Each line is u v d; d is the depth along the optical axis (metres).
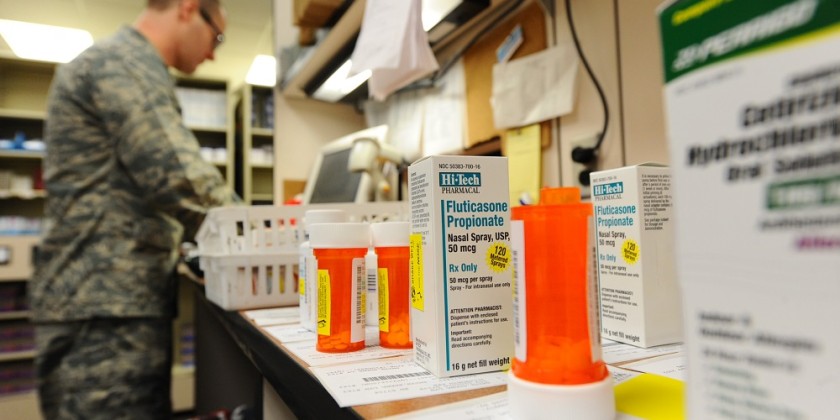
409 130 1.66
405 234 0.54
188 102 2.78
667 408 0.31
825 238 0.16
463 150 1.40
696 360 0.21
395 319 0.53
